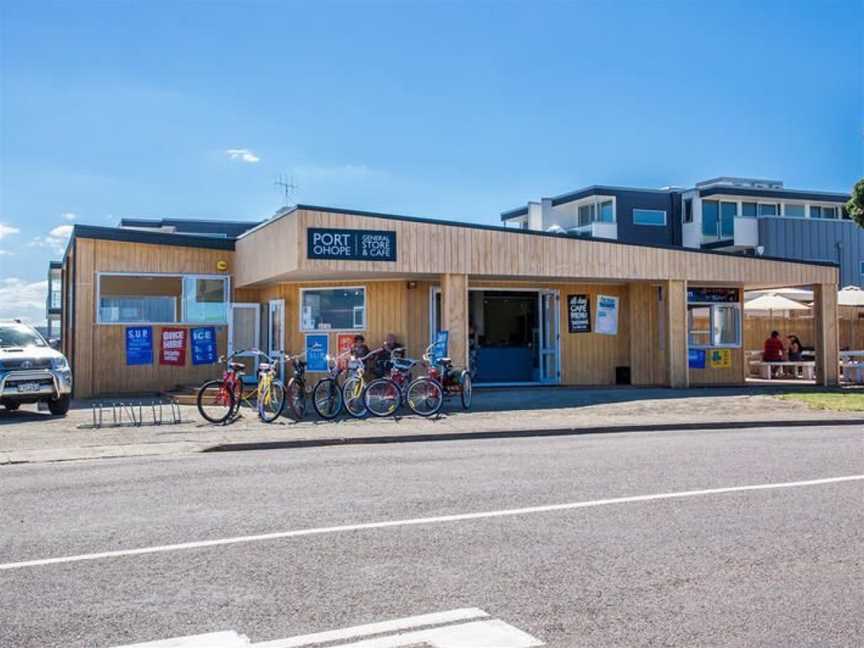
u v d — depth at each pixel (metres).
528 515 7.31
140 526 7.03
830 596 5.23
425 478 9.17
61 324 25.80
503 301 21.41
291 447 12.32
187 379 21.08
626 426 14.12
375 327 19.69
